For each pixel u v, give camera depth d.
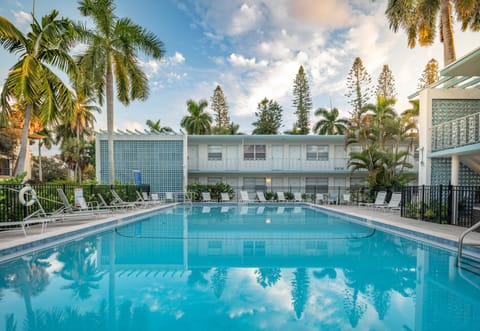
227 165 21.52
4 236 5.84
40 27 9.45
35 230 6.67
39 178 32.06
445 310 3.21
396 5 12.70
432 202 9.05
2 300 3.38
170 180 19.27
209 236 7.41
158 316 3.03
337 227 8.98
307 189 21.45
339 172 20.25
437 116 10.69
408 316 3.06
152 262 5.03
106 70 13.44
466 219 8.18
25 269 4.55
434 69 26.61
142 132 19.17
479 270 4.65
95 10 12.69
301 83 35.78
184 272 4.48
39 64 9.07
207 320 2.95
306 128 35.56
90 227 7.45
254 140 20.91
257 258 5.31
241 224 9.69
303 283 4.02
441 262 5.04
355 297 3.56
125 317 2.98
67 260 5.09
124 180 19.19
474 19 12.36
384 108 16.91
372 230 8.41
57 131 31.20
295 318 3.00
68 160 30.31
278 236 7.46
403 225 7.73
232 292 3.69
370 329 2.79
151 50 13.91
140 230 8.39
